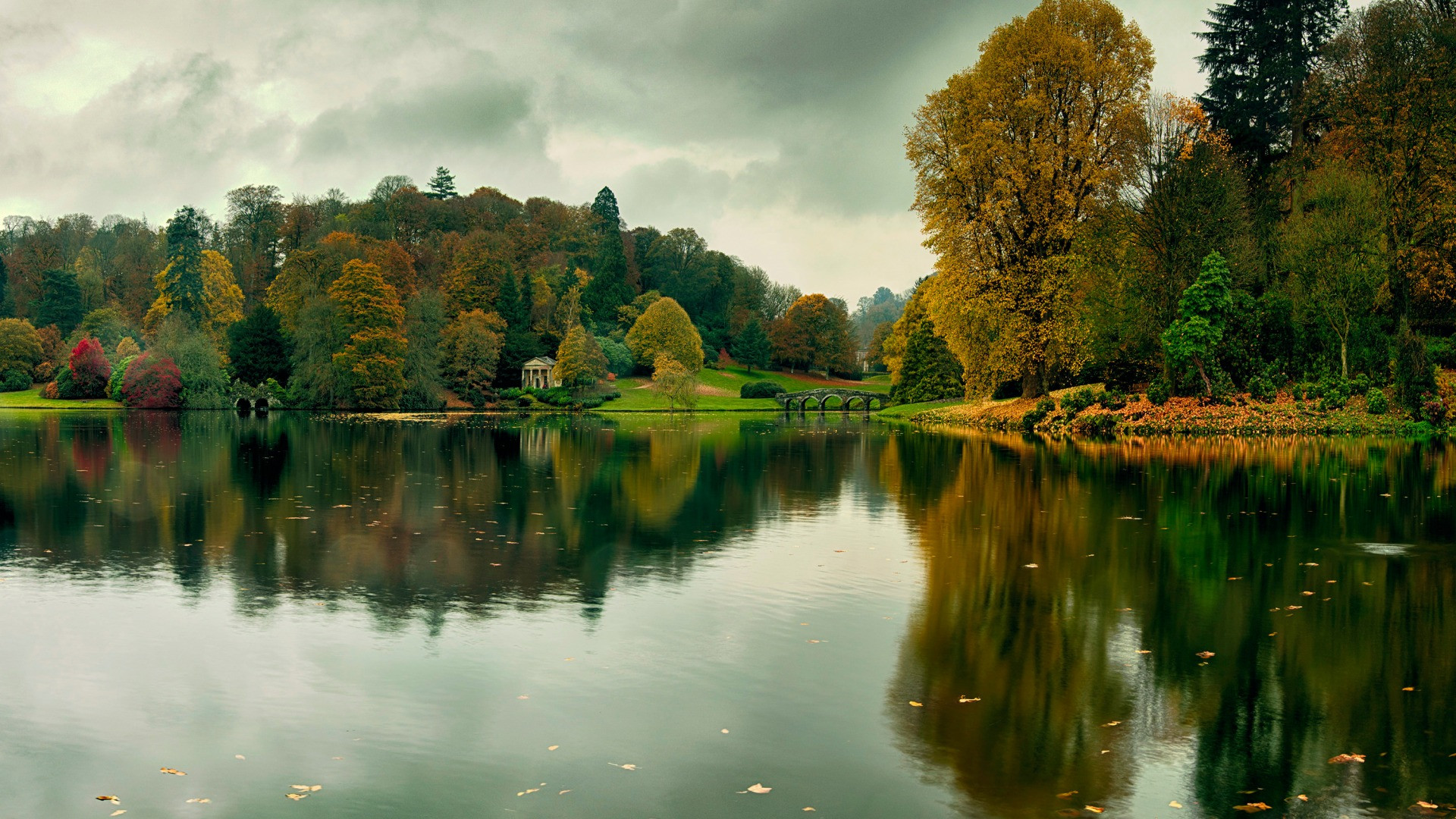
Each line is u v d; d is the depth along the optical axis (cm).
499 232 15100
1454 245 4700
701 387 13088
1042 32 4809
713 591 1510
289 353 9550
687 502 2512
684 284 16575
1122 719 985
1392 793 823
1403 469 3111
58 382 9444
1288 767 873
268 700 1035
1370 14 5262
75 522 2142
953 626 1314
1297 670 1130
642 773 862
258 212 13025
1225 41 6512
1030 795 820
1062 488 2717
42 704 1023
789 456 3978
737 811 792
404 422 7144
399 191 15088
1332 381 4778
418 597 1470
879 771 866
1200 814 789
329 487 2822
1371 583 1551
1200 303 4825
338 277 9875
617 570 1659
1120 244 5056
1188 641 1245
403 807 800
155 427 5953
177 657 1173
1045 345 5012
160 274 10925
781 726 965
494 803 806
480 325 10769
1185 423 4678
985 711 1005
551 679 1098
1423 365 4525
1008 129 4884
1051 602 1439
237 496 2597
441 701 1032
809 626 1310
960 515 2261
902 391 9506
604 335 13875
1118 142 4978
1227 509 2309
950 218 5038
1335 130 5509
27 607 1403
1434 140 4669
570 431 6031
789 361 15750
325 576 1606
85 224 13625
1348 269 4606
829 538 1962
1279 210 5678
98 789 834
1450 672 1123
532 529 2080
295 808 799
